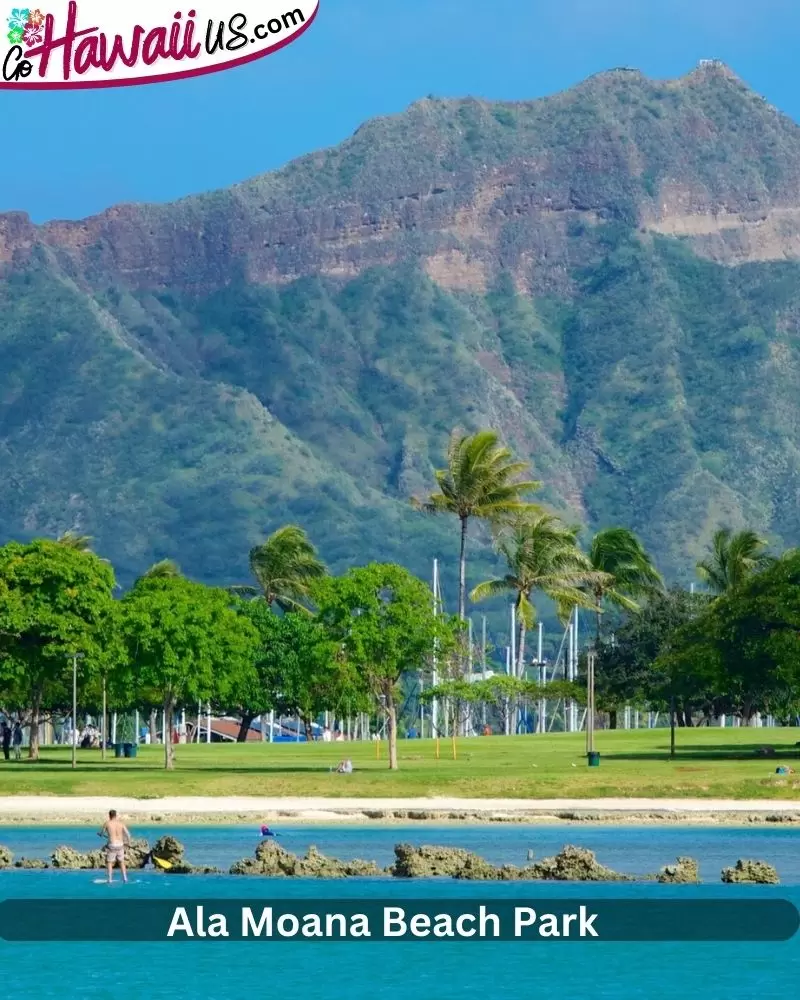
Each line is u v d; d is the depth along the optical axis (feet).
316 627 563.48
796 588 572.51
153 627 574.15
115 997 241.35
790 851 377.30
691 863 327.06
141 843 341.21
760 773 499.10
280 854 331.77
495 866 336.70
